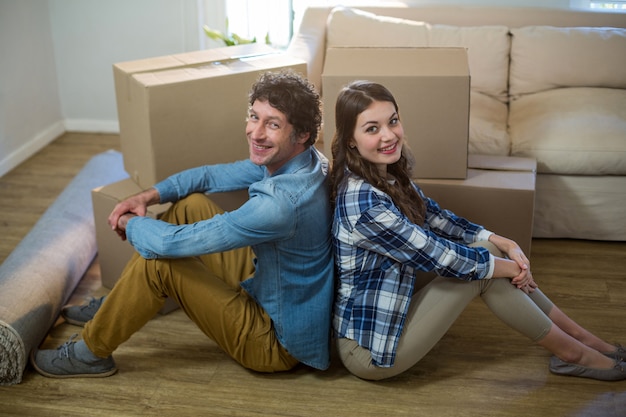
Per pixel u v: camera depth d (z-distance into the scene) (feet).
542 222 9.77
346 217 6.37
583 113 9.96
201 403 6.93
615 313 8.30
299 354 6.85
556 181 9.58
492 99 11.00
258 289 6.79
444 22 11.83
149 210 7.96
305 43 10.66
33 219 10.52
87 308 8.12
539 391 7.06
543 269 9.17
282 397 6.99
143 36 13.15
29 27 12.52
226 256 7.33
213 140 8.25
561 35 10.98
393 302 6.52
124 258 8.48
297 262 6.55
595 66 10.80
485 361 7.50
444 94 7.94
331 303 6.81
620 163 9.27
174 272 6.65
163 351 7.68
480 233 7.10
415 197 6.95
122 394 7.05
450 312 6.63
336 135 6.51
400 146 6.42
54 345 7.84
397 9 11.98
